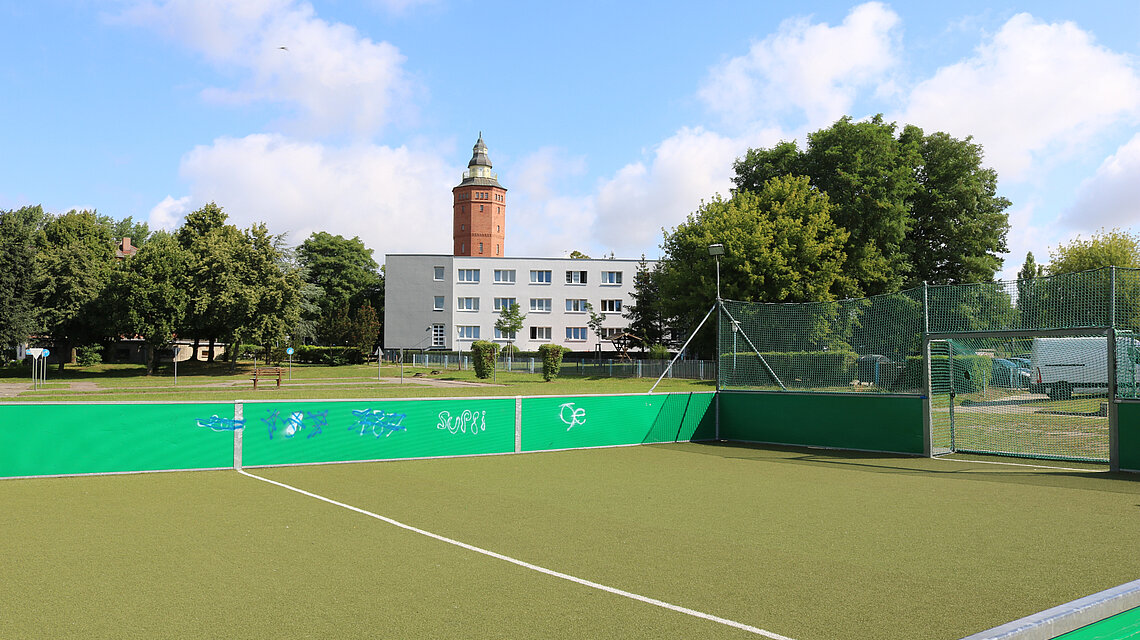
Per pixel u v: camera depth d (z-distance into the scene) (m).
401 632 5.00
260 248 60.84
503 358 66.81
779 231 41.53
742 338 19.25
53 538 7.79
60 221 74.19
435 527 8.41
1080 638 4.20
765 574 6.47
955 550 7.38
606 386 40.31
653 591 5.95
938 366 16.77
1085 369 19.08
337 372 60.41
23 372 61.91
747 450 17.02
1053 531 8.29
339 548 7.38
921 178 49.91
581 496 10.61
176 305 58.94
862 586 6.11
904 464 14.48
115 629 5.05
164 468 12.78
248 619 5.26
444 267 80.75
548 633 4.98
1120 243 52.19
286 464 13.78
